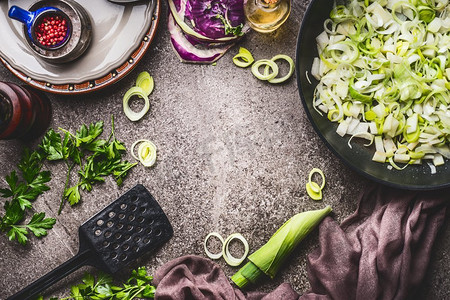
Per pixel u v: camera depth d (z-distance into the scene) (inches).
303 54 53.0
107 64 57.7
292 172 59.2
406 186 49.8
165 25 60.2
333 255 55.9
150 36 57.6
